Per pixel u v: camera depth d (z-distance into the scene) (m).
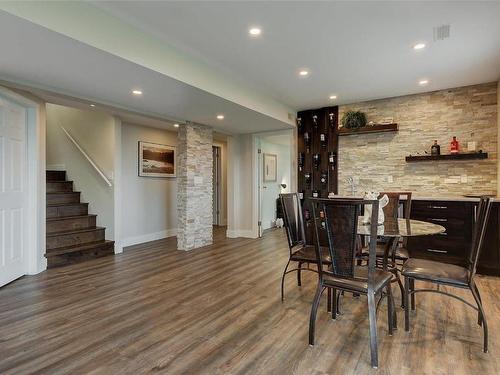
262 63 3.46
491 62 3.48
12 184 3.38
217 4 2.33
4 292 3.09
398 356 1.96
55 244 4.29
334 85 4.26
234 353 2.00
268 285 3.33
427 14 2.49
